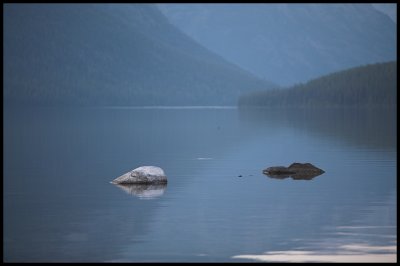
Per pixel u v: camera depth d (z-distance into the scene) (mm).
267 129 135000
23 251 32125
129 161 73688
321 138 104750
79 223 38062
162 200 45562
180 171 63281
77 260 30688
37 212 41500
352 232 35156
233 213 40625
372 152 79938
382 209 41438
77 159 75875
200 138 110062
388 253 31188
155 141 103875
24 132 129000
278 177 57844
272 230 35906
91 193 49094
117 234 35312
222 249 32312
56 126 155000
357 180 54969
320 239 33812
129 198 46531
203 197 46719
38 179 57781
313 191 49031
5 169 65812
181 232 35688
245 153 82188
